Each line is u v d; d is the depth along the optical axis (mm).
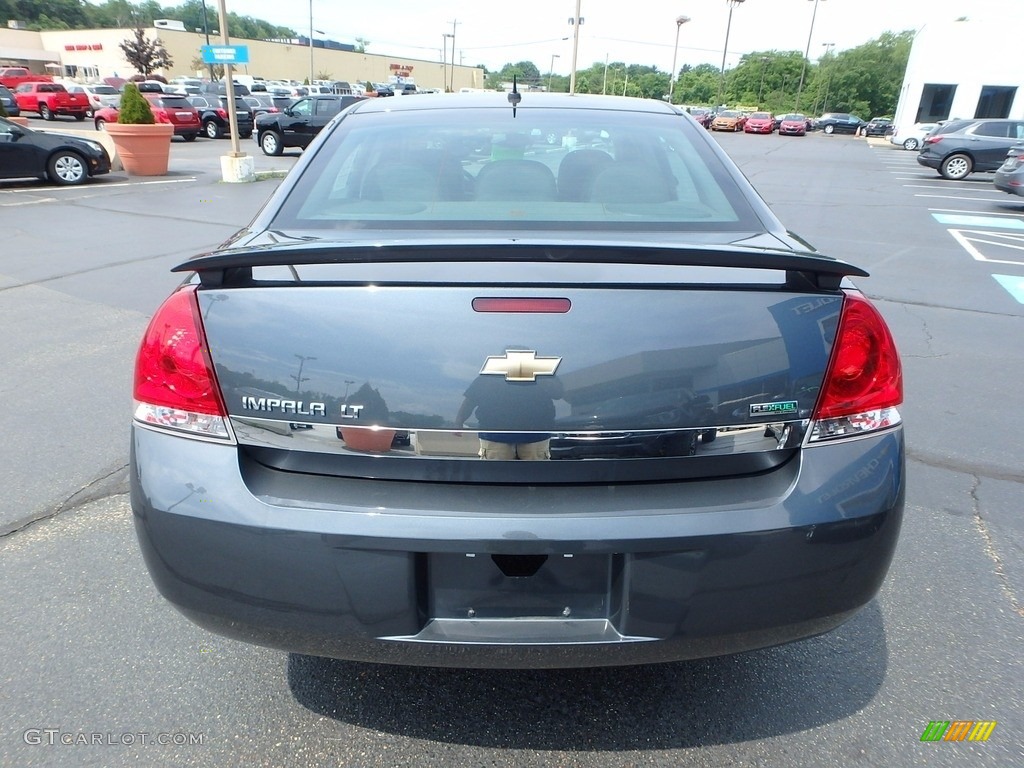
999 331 6098
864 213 13305
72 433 3953
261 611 1731
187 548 1725
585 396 1645
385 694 2215
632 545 1633
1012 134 19578
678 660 1786
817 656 2404
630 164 2502
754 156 28500
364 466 1692
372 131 2672
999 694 2242
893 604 2664
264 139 22156
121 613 2564
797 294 1749
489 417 1646
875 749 2039
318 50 86750
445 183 2389
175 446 1753
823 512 1708
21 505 3244
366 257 1638
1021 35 32625
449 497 1667
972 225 12047
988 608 2645
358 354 1661
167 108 26641
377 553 1645
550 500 1662
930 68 34500
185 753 2000
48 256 8242
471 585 1706
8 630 2463
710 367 1675
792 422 1731
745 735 2082
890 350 1844
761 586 1708
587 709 2168
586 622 1735
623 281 1690
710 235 2141
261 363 1696
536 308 1643
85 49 79062
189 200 12641
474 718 2127
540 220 2193
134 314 6105
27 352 5199
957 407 4492
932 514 3279
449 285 1656
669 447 1685
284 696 2203
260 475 1729
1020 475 3645
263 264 1658
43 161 14102
